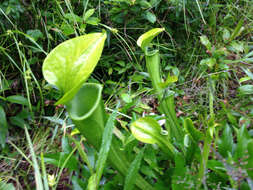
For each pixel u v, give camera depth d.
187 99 0.63
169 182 0.39
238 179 0.31
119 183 0.39
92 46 0.24
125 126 0.57
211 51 0.67
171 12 0.82
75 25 0.70
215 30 0.82
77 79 0.24
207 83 0.61
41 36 0.63
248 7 0.85
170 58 0.81
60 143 0.57
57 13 0.68
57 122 0.55
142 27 0.76
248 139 0.36
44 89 0.65
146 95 0.66
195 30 0.83
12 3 0.61
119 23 0.75
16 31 0.57
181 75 0.76
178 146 0.43
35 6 0.66
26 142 0.58
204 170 0.32
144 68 0.77
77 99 0.27
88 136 0.28
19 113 0.59
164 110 0.41
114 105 0.65
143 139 0.35
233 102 0.57
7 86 0.61
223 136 0.40
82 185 0.40
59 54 0.24
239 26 0.68
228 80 0.68
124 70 0.71
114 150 0.31
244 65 0.65
